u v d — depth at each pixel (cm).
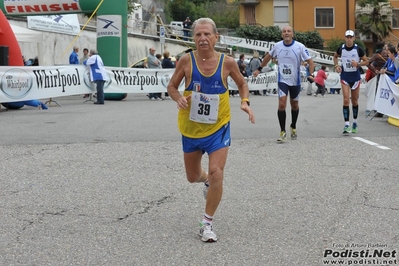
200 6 8038
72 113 1769
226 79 580
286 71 1166
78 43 3622
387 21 5947
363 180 824
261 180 826
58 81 2034
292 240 570
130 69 2430
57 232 595
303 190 768
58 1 2403
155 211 673
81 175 854
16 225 617
